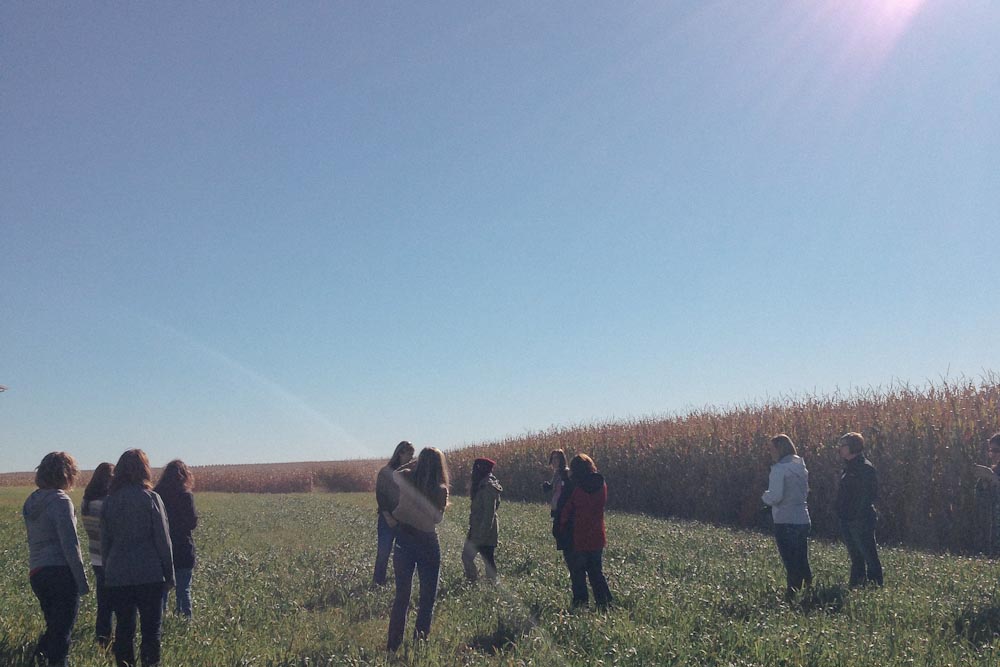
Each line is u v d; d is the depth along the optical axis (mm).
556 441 39438
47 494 6594
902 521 19562
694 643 7316
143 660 6527
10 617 8430
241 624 8781
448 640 7844
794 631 7469
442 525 21203
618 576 11445
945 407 19609
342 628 8688
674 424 31297
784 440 10312
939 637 7453
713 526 23094
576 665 6828
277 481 69938
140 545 6516
